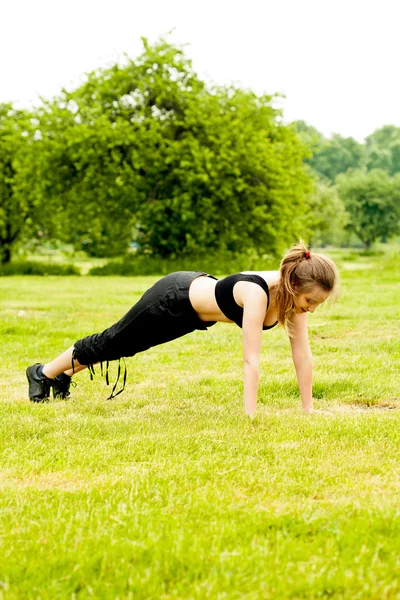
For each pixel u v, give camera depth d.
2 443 3.54
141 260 29.47
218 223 30.28
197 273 4.00
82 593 1.87
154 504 2.55
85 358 4.33
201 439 3.51
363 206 76.38
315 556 2.06
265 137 31.03
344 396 4.80
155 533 2.23
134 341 4.07
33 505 2.55
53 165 29.59
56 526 2.32
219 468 3.00
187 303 3.87
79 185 30.06
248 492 2.69
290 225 31.23
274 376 5.45
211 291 3.83
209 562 2.04
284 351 6.86
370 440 3.48
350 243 91.56
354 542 2.16
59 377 4.55
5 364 6.24
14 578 1.95
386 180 77.38
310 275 3.63
